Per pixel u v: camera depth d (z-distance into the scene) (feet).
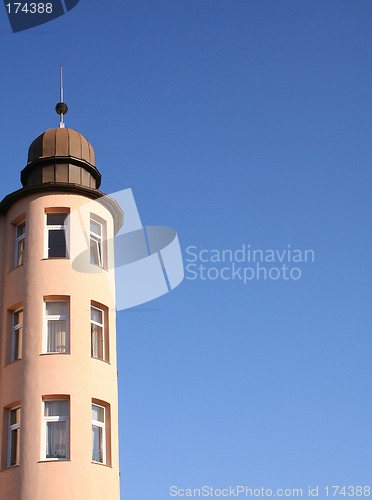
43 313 96.37
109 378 96.73
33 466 87.92
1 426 92.02
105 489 90.12
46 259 98.99
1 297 100.37
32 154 108.68
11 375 93.81
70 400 91.71
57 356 93.71
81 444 89.92
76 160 106.93
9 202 104.88
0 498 87.86
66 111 114.21
